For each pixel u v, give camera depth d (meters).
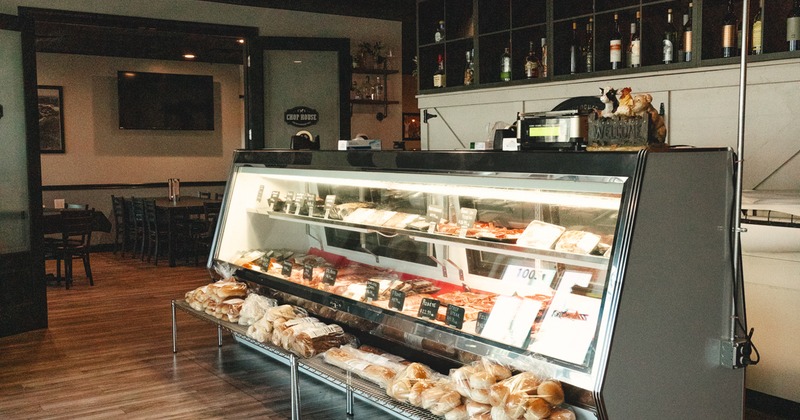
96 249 11.09
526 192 3.12
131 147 11.65
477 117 6.75
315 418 3.79
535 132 3.19
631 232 2.52
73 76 11.07
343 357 3.59
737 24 4.72
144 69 11.71
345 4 8.70
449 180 3.35
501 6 6.48
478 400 2.85
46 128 10.87
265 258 4.77
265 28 8.24
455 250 3.57
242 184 5.10
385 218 3.94
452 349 3.17
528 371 2.77
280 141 8.30
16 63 5.93
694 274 2.75
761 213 3.94
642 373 2.58
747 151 4.66
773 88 4.48
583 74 5.56
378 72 8.95
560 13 5.78
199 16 7.78
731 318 2.87
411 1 9.16
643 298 2.57
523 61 6.28
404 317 3.52
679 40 5.19
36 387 4.40
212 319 4.55
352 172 3.99
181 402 4.07
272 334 4.05
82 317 6.37
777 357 3.77
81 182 11.23
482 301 3.38
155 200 9.75
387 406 3.12
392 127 9.32
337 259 4.43
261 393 4.20
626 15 5.53
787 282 3.69
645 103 2.88
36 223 5.98
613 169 2.62
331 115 8.45
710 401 2.86
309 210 4.54
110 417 3.86
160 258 10.20
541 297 3.00
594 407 2.54
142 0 7.40
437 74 7.07
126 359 4.97
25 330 5.87
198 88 12.02
